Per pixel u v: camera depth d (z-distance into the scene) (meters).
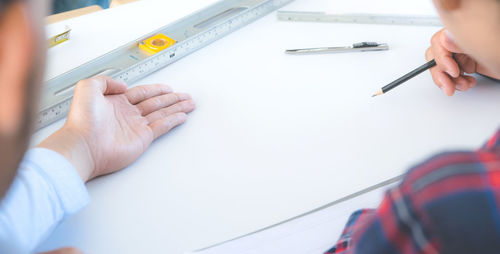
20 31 0.20
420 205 0.31
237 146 0.84
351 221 0.68
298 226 0.70
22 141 0.22
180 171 0.80
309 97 0.94
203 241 0.69
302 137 0.85
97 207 0.74
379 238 0.33
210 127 0.88
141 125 0.84
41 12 0.21
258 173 0.79
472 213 0.30
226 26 1.13
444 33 0.94
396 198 0.32
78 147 0.75
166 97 0.92
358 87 0.97
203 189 0.77
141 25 1.18
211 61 1.06
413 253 0.32
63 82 0.95
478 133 0.85
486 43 0.35
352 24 1.17
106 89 0.87
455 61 0.94
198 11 1.17
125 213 0.73
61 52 1.07
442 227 0.30
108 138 0.79
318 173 0.79
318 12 1.19
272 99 0.94
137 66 0.99
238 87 0.98
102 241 0.69
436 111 0.90
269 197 0.75
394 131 0.86
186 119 0.90
